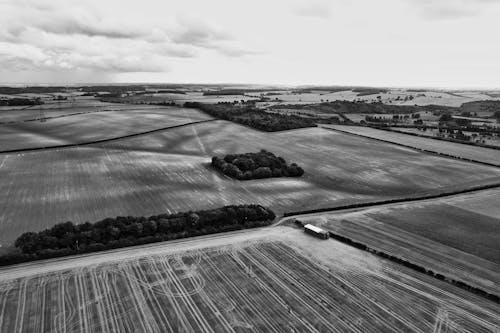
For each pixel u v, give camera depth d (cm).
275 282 3888
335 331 3189
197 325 3195
